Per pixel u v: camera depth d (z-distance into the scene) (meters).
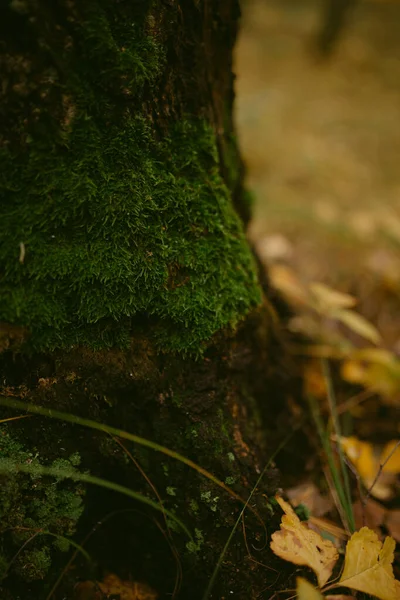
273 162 1.10
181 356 0.37
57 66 0.33
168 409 0.38
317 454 0.45
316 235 0.80
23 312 0.34
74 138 0.34
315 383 0.50
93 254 0.35
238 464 0.38
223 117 0.43
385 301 0.62
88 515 0.38
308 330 0.54
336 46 1.91
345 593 0.37
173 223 0.37
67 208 0.34
